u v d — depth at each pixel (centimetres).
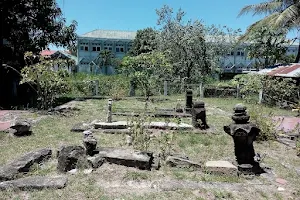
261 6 1762
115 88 1822
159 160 544
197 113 849
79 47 3856
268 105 1467
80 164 491
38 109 1225
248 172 489
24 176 465
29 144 662
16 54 1545
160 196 405
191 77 2180
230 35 2478
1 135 739
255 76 1655
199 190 425
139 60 1892
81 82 1856
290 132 825
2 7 1370
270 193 424
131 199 394
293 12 1500
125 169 491
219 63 2559
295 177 490
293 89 1431
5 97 1631
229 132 499
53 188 418
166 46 2167
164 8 2161
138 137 653
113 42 3981
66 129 827
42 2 1497
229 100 1669
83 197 398
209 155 608
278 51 2391
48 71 1178
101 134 770
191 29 2153
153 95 1869
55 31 1605
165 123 862
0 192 404
